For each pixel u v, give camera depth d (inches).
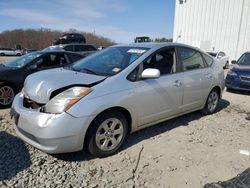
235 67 365.4
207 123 208.7
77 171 133.0
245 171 135.1
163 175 132.0
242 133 190.4
